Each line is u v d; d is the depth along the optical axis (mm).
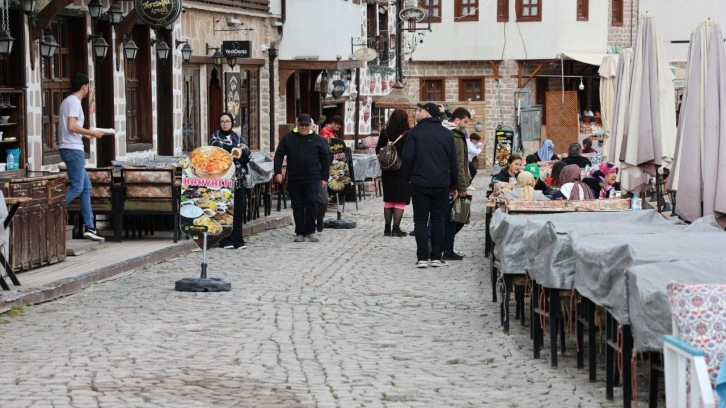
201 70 29500
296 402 9047
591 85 53312
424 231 17766
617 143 20109
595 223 11781
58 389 9273
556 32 51438
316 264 17969
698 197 14797
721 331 7371
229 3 30891
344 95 41781
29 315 12922
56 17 20406
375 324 12875
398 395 9406
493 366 10758
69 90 21250
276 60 35656
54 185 16234
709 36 14922
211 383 9633
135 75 24500
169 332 11969
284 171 27672
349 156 28234
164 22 21938
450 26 52531
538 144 49719
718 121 14758
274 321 12836
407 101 35812
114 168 19328
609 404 9250
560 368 10680
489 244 19062
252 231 22531
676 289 7480
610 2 53188
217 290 14844
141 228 19984
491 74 52906
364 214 27812
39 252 15898
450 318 13359
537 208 14953
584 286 9836
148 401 8930
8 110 18609
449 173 17719
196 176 15062
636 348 8258
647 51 18938
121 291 14727
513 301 14578
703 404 6664
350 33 38000
